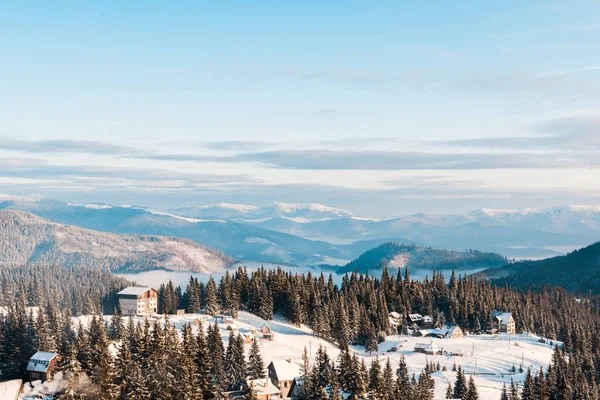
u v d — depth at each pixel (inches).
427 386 5300.2
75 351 4815.5
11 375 5423.2
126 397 4288.9
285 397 5413.4
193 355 4670.3
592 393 6087.6
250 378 5270.7
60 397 4170.8
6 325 5900.6
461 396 5565.9
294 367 5782.5
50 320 6318.9
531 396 5418.3
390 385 4995.1
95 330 5674.2
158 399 4286.4
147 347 4931.1
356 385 4650.6
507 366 7854.3
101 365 4338.1
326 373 4948.3
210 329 5738.2
